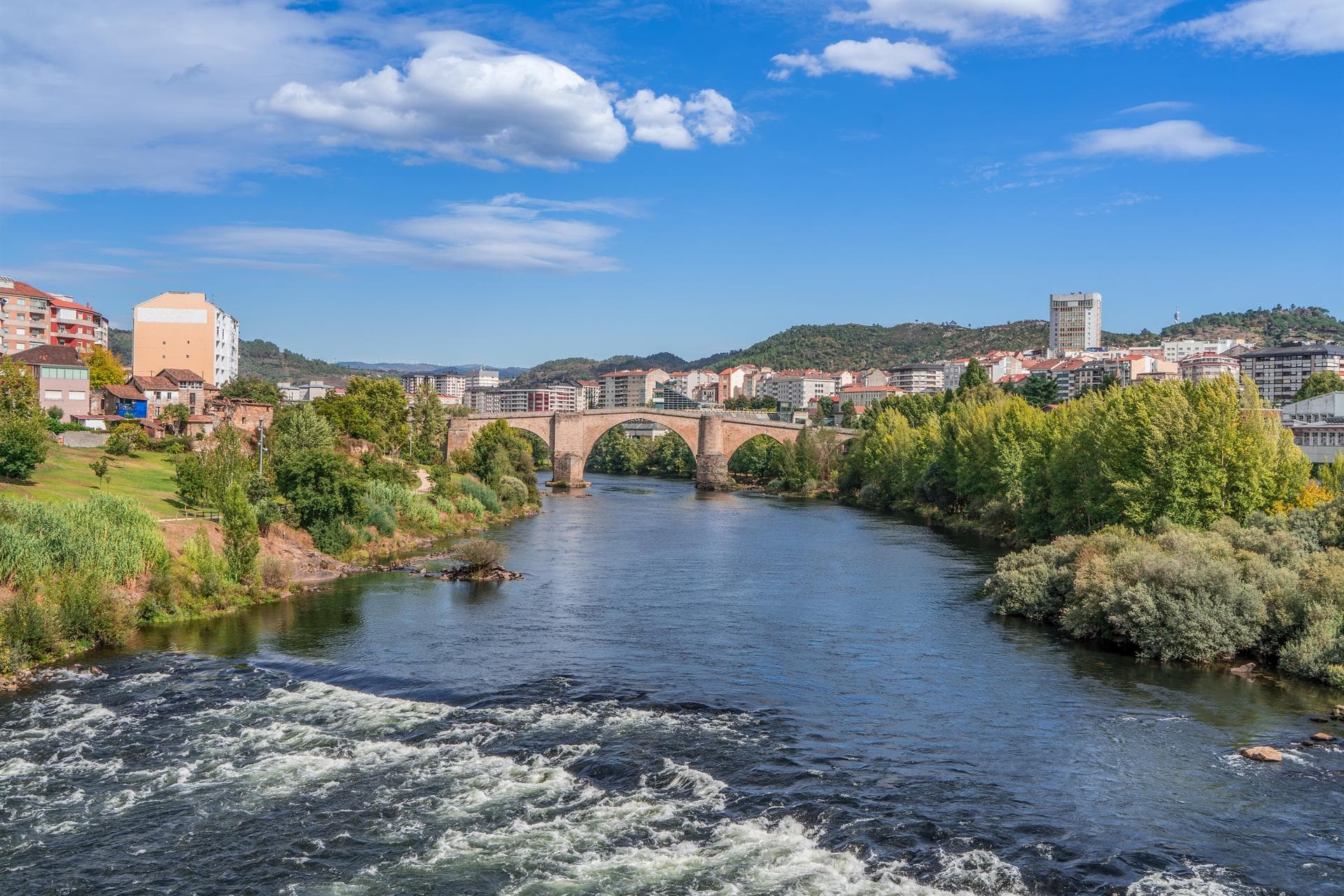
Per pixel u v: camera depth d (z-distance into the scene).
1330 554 53.94
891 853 28.55
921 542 103.62
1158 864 27.75
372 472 112.38
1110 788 33.38
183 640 54.19
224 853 28.77
